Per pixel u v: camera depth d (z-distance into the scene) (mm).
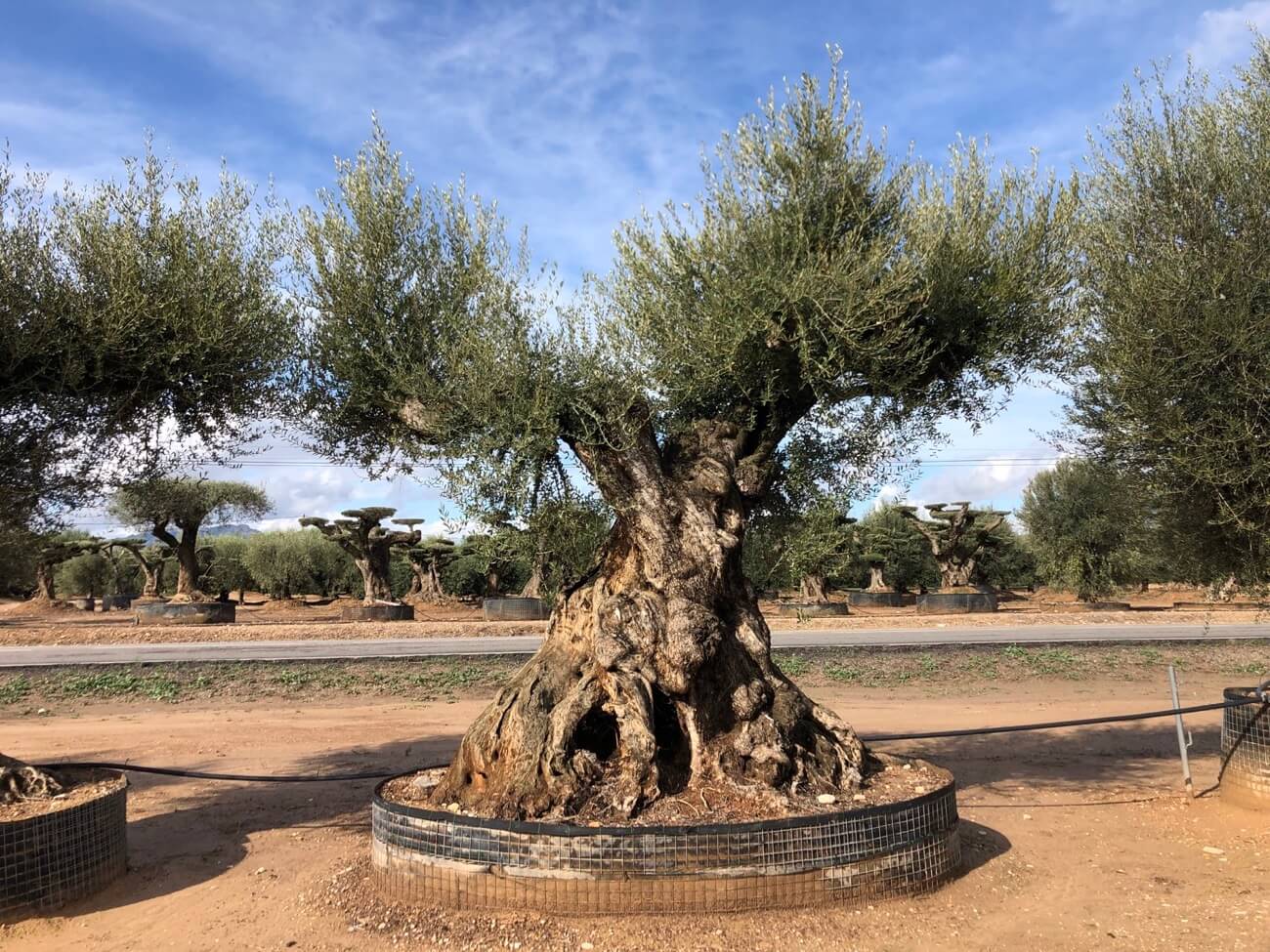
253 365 7730
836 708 15719
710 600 7219
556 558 7969
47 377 6910
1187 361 7926
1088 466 9688
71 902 6535
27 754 12195
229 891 6848
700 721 6891
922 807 6500
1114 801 9344
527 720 6906
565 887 5879
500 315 7016
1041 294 7645
